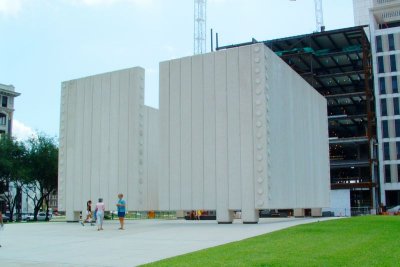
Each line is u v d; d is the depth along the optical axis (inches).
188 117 1309.1
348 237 687.7
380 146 3230.8
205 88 1293.1
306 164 1549.0
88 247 669.9
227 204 1220.5
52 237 848.3
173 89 1344.7
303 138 1535.4
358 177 3380.9
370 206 3097.9
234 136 1235.2
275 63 1309.1
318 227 886.4
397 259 458.9
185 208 1278.3
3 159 2454.5
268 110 1226.6
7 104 3774.6
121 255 567.5
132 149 1387.8
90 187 1450.5
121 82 1435.8
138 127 1390.3
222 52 1282.0
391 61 3287.4
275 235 741.3
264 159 1187.3
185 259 486.3
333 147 3526.1
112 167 1417.3
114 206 1395.2
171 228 1027.3
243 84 1240.8
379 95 3287.4
